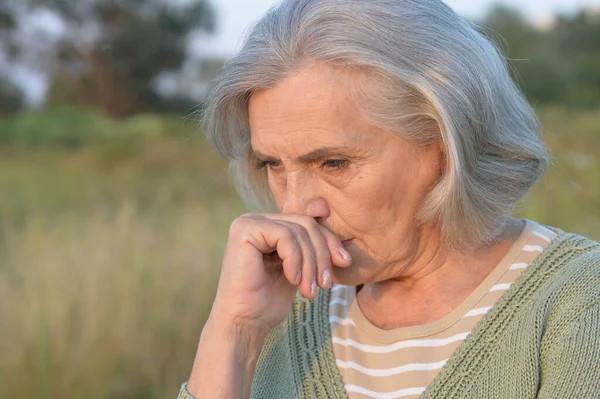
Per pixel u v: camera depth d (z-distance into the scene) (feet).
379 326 4.50
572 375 3.69
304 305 4.84
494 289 4.24
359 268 4.27
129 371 11.97
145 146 44.62
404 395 4.18
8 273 14.85
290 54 3.92
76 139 53.72
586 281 3.99
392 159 4.04
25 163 44.34
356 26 3.87
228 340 4.21
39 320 12.04
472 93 4.06
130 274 13.52
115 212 23.58
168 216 22.40
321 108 3.91
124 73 100.63
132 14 99.60
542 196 13.69
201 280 13.87
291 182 4.16
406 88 3.94
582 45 75.31
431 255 4.37
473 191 4.13
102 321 12.28
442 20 4.11
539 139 4.63
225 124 4.90
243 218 4.26
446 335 4.21
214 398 4.14
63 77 99.66
